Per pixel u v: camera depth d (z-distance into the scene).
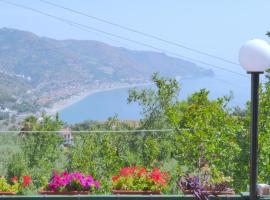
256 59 4.70
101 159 12.25
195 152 8.14
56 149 14.34
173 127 9.23
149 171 6.98
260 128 8.12
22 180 7.21
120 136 12.65
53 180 6.23
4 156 13.98
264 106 8.19
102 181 7.77
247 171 8.05
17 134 14.59
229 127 8.41
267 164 7.75
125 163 12.04
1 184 6.55
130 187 6.28
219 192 5.32
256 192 4.77
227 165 8.09
